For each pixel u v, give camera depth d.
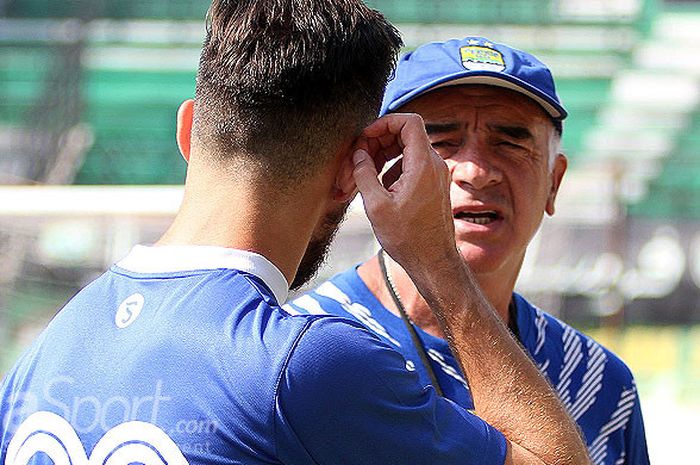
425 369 7.01
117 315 4.81
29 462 4.71
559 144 7.93
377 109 5.18
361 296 7.30
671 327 47.12
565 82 50.06
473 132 7.30
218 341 4.57
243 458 4.47
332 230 5.30
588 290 42.94
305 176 4.89
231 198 4.86
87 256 25.89
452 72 7.20
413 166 5.14
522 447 5.03
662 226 51.31
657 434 33.25
